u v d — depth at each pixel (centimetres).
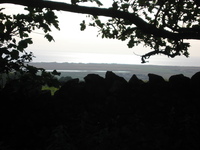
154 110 360
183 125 311
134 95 387
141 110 368
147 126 320
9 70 397
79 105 388
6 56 390
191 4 566
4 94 386
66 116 366
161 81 405
